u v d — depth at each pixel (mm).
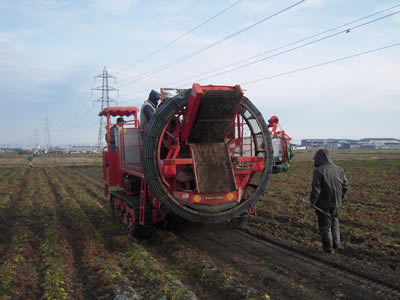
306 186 16312
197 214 6418
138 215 7457
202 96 5871
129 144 8445
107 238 7758
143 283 5031
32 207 12133
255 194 7000
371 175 21938
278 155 8383
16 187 18922
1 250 7055
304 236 7445
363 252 6184
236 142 7148
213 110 6121
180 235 7809
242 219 8141
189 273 5504
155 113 6316
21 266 5898
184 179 6508
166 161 6195
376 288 4715
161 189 6250
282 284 4887
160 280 5012
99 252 6559
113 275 5215
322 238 6215
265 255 6297
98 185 19562
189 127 6344
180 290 4609
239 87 6188
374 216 9172
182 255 6227
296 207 10523
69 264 6016
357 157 53969
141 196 7508
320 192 6133
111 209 11258
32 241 7523
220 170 6477
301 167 31234
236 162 6812
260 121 7043
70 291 4863
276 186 16484
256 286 4867
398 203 11297
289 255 6285
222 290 4707
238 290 4586
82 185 19844
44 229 8703
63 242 7293
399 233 7375
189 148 6609
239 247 6848
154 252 6723
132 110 10172
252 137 7305
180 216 6555
